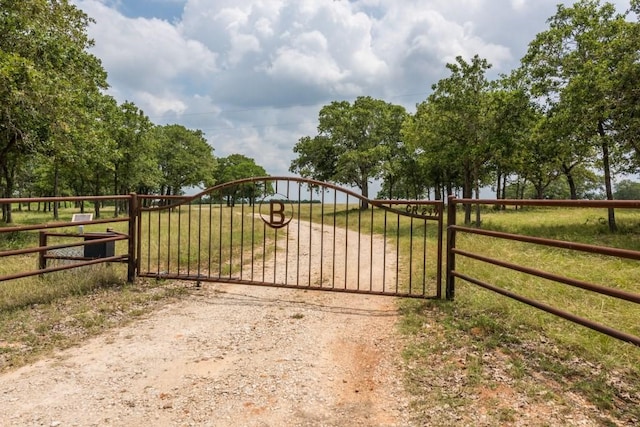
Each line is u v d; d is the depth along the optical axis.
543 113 17.67
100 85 18.08
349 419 2.65
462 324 4.29
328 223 22.36
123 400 2.90
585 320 3.13
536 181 35.78
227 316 4.92
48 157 14.54
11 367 3.42
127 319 4.74
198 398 2.93
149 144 31.25
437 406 2.74
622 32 13.66
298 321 4.74
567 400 2.73
